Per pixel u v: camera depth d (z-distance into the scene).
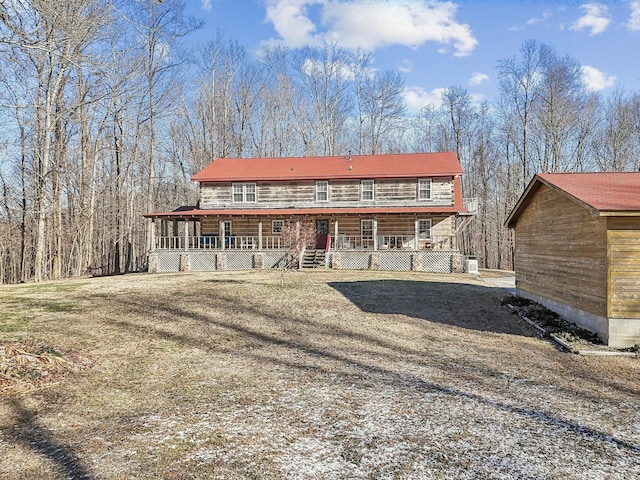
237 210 23.77
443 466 3.81
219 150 37.12
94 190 25.55
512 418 4.96
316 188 24.03
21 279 26.20
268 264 22.09
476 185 40.66
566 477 3.65
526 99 34.47
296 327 9.94
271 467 3.78
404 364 7.30
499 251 39.66
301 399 5.53
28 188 23.31
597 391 6.04
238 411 5.11
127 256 29.14
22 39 6.42
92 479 3.54
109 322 9.96
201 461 3.88
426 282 16.78
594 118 35.22
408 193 23.39
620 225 8.38
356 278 17.50
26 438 4.36
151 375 6.59
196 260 22.19
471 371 6.93
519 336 9.44
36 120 19.45
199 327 9.77
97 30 9.09
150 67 27.75
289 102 40.41
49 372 6.37
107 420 4.87
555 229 11.02
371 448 4.15
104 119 24.98
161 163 36.56
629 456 4.05
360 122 41.50
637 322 8.24
